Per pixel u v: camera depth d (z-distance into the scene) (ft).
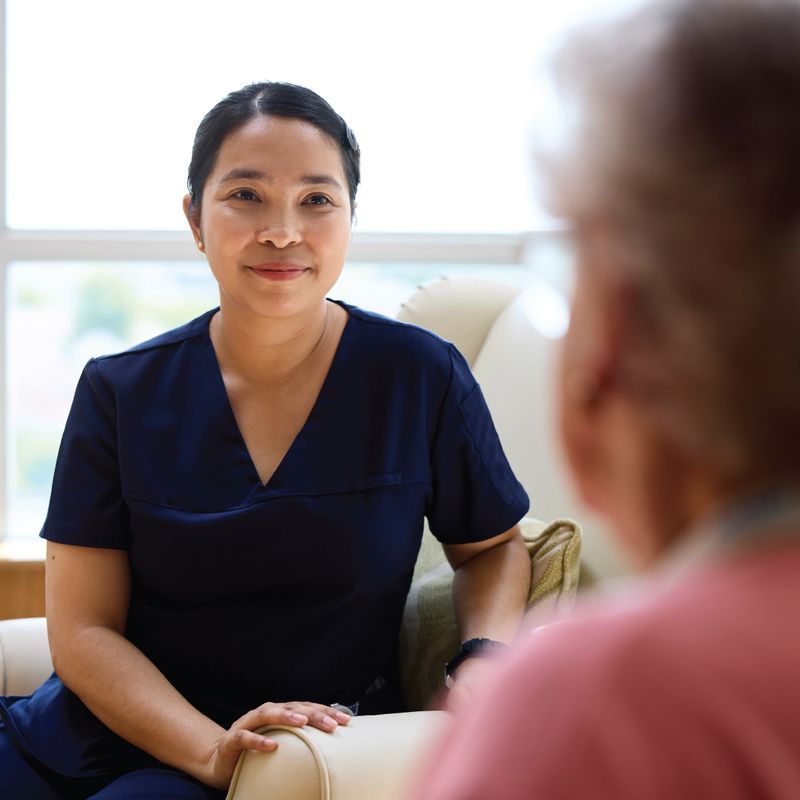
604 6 1.63
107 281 9.45
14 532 9.41
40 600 8.49
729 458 1.50
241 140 5.29
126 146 9.31
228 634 5.29
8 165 9.21
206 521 5.20
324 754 4.20
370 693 5.58
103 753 5.18
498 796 1.42
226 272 5.28
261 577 5.24
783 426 1.47
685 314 1.49
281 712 4.43
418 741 4.33
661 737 1.40
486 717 1.50
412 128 9.50
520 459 6.70
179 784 4.72
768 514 1.49
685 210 1.48
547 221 1.66
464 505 5.68
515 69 9.48
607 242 1.57
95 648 5.22
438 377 5.57
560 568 5.59
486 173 9.57
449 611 5.72
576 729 1.42
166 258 9.30
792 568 1.46
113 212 9.37
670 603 1.49
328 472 5.31
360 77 9.43
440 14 9.42
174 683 5.41
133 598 5.49
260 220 5.21
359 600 5.31
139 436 5.37
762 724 1.39
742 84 1.46
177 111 9.32
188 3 9.25
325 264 5.31
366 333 5.59
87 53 9.20
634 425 1.61
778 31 1.48
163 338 5.65
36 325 9.41
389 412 5.44
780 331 1.44
